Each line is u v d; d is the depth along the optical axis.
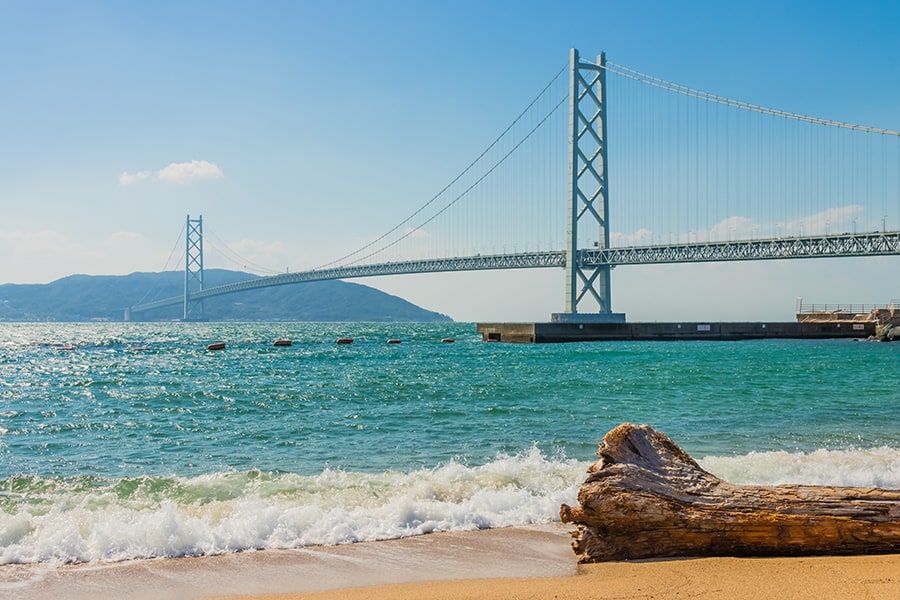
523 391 23.44
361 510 8.62
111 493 9.57
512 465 11.05
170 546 7.43
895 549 6.28
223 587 6.34
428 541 7.71
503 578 6.39
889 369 32.09
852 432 14.88
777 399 20.88
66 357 49.50
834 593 5.22
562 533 8.01
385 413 18.78
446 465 11.99
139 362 43.34
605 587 5.67
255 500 9.14
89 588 6.34
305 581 6.47
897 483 10.34
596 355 44.19
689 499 6.61
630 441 7.06
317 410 19.77
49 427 17.20
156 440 15.19
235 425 17.16
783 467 10.94
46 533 7.73
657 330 65.25
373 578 6.53
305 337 92.88
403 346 61.78
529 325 63.34
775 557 6.36
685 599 5.26
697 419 16.81
